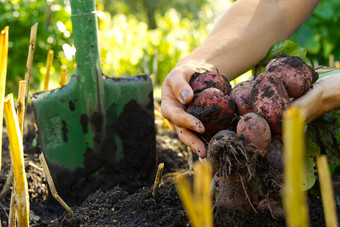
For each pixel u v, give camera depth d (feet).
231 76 5.34
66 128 6.36
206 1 36.88
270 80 3.89
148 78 6.61
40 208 5.65
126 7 35.24
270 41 5.55
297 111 1.95
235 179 3.73
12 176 4.88
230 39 5.34
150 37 17.46
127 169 6.51
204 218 2.39
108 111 6.53
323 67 5.48
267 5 5.67
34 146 6.95
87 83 6.35
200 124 3.97
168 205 4.66
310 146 4.28
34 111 6.22
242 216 3.93
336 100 4.29
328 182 2.35
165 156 7.04
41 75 12.46
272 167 3.84
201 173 2.34
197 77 4.39
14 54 12.36
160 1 37.86
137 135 6.56
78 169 6.33
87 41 6.29
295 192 2.02
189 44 18.78
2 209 5.11
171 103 4.45
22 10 12.09
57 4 11.96
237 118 4.11
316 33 14.25
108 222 4.54
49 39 12.10
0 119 3.96
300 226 2.06
